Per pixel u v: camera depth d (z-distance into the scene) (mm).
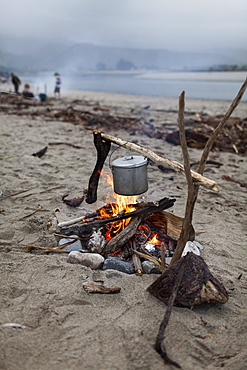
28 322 1274
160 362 1123
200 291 1357
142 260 1729
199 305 1418
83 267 1640
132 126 5938
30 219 2119
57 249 1792
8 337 1188
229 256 1869
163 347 1152
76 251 1725
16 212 2266
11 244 1858
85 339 1206
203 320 1331
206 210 2533
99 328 1263
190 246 1824
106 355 1142
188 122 6352
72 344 1182
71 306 1375
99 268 1675
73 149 4230
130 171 1572
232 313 1387
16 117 6867
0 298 1404
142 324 1293
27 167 3336
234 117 7160
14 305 1369
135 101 11898
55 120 6609
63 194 2607
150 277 1603
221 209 2562
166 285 1403
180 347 1195
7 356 1105
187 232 1415
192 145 4750
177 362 1130
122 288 1508
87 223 1801
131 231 1749
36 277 1562
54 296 1432
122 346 1184
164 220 1892
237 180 3277
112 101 11703
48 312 1338
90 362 1108
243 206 2648
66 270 1614
